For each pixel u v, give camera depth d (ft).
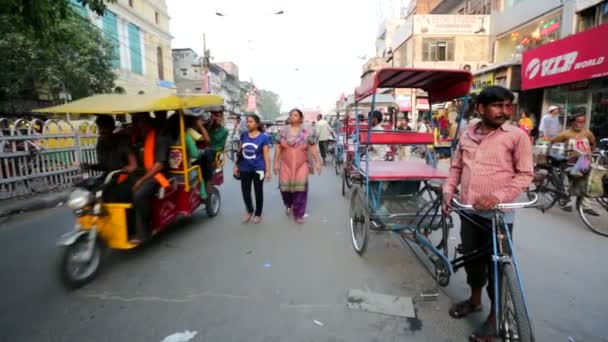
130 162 13.89
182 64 142.10
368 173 13.11
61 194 23.94
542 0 44.55
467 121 24.66
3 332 8.61
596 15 34.99
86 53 50.42
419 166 15.29
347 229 16.71
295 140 17.37
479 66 61.16
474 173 8.04
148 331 8.66
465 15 69.41
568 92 36.06
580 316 9.28
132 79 84.43
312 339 8.34
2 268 12.42
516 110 44.52
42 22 17.98
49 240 15.40
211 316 9.32
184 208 15.65
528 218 18.22
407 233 11.89
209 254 13.60
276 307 9.76
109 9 75.31
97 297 10.34
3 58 40.45
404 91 77.30
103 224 11.98
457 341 8.30
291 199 18.79
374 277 11.59
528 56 38.73
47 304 9.93
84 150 28.58
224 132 20.45
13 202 21.31
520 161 7.52
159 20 98.32
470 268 8.97
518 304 6.81
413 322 9.06
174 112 15.62
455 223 17.47
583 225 16.96
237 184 28.66
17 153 22.81
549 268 12.12
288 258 13.19
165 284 11.13
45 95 55.01
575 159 17.62
